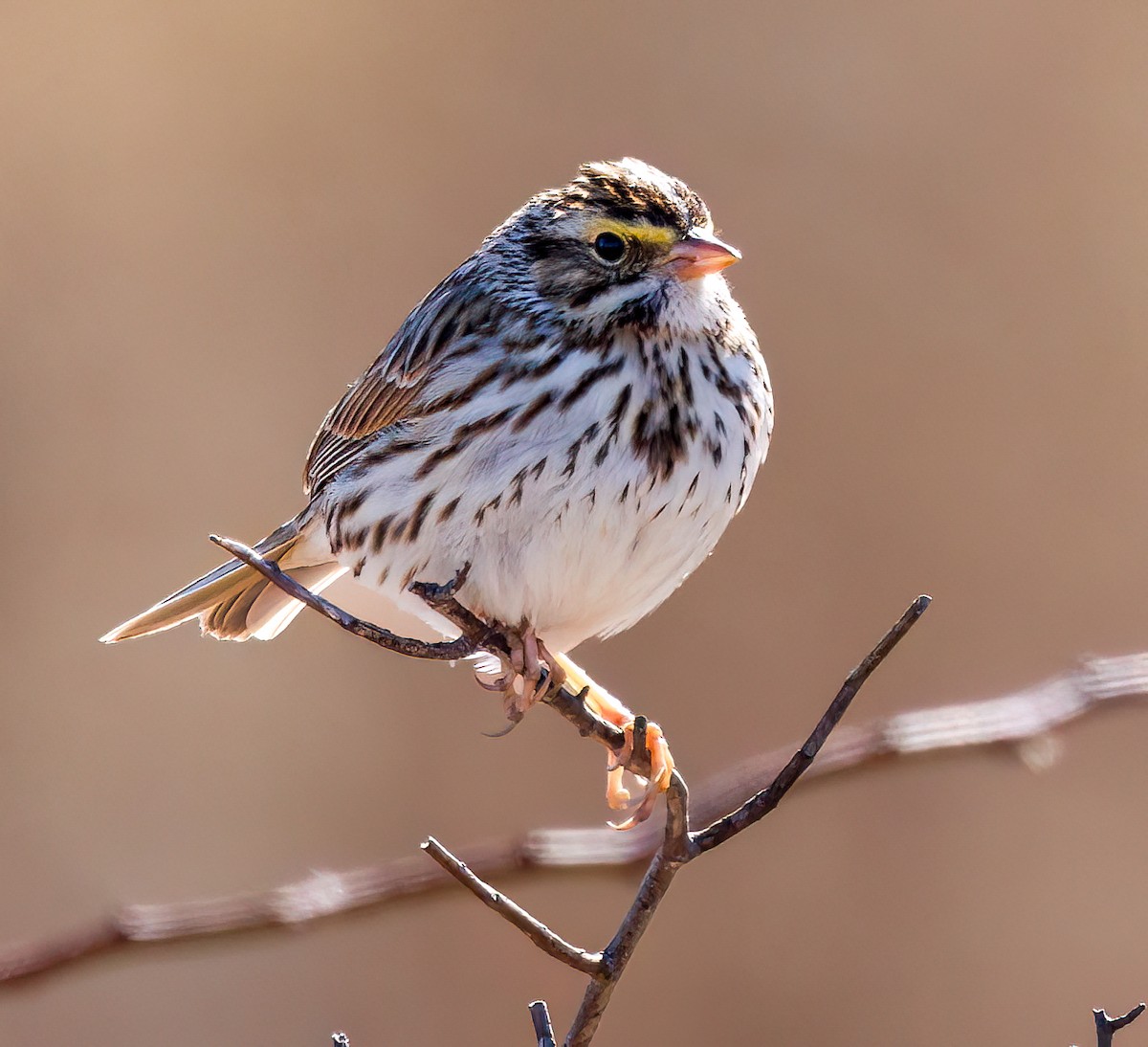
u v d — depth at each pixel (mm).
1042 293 15820
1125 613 14945
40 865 14844
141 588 15758
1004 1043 13703
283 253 16594
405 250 16547
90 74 16969
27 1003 13656
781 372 15492
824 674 14688
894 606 14969
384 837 14789
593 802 14648
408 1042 13578
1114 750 14148
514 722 7562
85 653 15438
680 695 14570
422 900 7957
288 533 9188
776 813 14102
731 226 15953
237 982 13742
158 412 16219
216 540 5844
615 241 7840
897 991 13742
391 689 15078
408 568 8086
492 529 7828
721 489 7906
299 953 13805
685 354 7828
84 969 7934
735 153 16312
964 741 7957
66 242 16625
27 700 15266
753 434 8016
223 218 16719
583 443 7719
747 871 13977
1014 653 14844
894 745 8000
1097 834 14023
